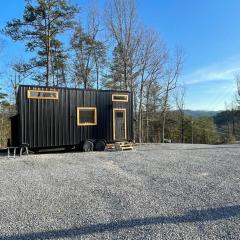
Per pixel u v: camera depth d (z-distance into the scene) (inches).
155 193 319.3
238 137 1962.4
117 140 766.5
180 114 1937.7
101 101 745.6
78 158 585.6
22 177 406.9
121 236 210.4
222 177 393.1
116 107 769.6
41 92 655.1
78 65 1425.9
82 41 1397.6
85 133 718.5
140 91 1542.8
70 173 433.1
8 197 309.7
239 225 226.2
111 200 296.2
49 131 663.8
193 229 219.9
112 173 430.3
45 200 298.2
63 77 1416.1
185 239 202.7
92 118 730.2
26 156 616.4
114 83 1525.6
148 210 264.8
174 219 241.6
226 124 2337.6
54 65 1250.6
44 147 658.2
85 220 242.8
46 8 1103.6
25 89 637.3
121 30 1393.9
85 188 343.6
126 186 350.9
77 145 711.7
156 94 1660.9
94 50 1432.1
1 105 1505.9
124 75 1403.8
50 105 666.8
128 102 794.8
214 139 2153.1
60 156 614.9
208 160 540.1
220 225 226.8
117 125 770.2
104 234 214.5
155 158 574.2
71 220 243.4
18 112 641.0
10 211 266.4
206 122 2202.3
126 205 279.6
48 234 216.2
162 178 390.6
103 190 333.7
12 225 233.9
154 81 1624.0
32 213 260.8
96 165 501.7
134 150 742.5
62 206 279.1
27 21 1117.7
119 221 239.3
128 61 1407.5
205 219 240.5
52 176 412.5
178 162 519.5
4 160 561.6
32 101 644.7
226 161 526.6
